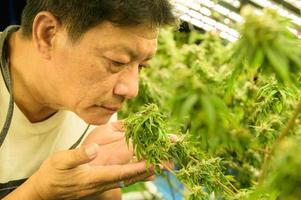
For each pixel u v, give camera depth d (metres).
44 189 0.84
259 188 0.48
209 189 0.76
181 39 1.69
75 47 0.74
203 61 1.34
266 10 0.47
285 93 0.79
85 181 0.82
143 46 0.74
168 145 0.75
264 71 0.48
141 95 1.30
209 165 0.77
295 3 1.15
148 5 0.70
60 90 0.83
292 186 0.41
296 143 0.41
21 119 0.98
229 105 1.09
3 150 0.98
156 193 1.52
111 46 0.72
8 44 0.94
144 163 0.81
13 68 0.94
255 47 0.44
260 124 0.94
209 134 0.56
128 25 0.70
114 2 0.67
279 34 0.44
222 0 1.33
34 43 0.81
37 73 0.87
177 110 0.50
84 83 0.78
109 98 0.80
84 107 0.82
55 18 0.75
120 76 0.77
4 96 0.94
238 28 0.46
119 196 1.13
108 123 0.97
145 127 0.73
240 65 0.52
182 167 0.78
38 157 1.07
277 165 0.41
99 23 0.70
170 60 1.50
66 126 1.10
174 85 0.53
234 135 0.77
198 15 1.44
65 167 0.79
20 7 2.13
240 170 1.15
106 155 0.90
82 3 0.70
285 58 0.44
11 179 1.03
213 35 1.47
